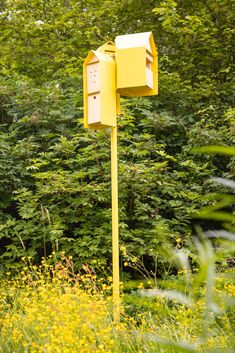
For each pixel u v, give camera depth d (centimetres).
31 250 608
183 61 862
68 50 922
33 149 684
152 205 648
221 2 852
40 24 964
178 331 282
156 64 440
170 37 924
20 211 618
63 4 1030
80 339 317
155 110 736
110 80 423
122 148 631
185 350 99
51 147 644
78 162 643
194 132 672
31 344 308
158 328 294
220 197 98
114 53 437
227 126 706
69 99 753
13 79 812
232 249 90
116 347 297
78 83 795
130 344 300
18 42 1014
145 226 621
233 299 100
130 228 632
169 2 786
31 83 797
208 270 91
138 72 418
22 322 351
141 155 643
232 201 97
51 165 683
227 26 873
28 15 1009
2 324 368
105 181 631
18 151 660
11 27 1012
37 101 723
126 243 598
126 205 631
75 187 613
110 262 602
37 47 1014
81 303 349
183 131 717
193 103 762
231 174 608
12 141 709
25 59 1021
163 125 689
